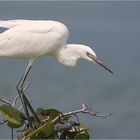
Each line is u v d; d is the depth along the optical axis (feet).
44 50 36.45
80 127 28.25
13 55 36.24
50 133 27.86
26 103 35.22
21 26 36.27
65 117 28.45
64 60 37.24
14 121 28.78
